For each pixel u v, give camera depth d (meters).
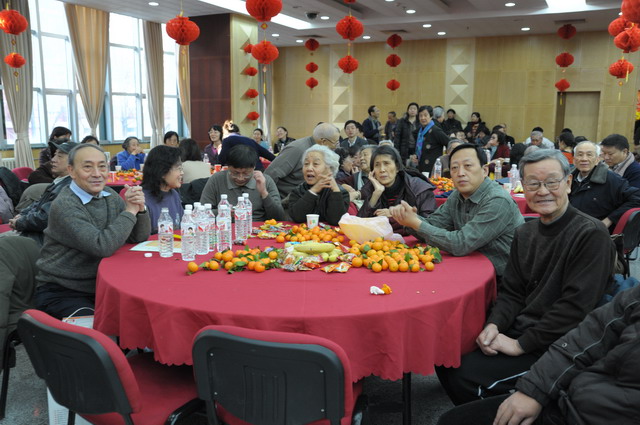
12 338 2.28
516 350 1.81
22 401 2.38
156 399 1.62
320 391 1.24
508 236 2.33
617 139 4.47
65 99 10.06
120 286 1.82
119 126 11.42
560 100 13.05
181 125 13.35
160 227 2.26
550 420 1.45
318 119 15.29
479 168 2.34
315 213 3.03
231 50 10.64
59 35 9.73
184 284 1.85
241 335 1.26
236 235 2.65
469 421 1.54
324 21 11.67
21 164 8.79
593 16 10.48
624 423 1.26
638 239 3.87
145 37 11.46
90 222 2.33
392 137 10.94
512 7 10.18
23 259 2.40
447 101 13.81
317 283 1.88
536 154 1.84
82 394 1.42
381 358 1.60
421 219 2.53
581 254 1.75
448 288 1.82
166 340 1.62
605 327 1.45
